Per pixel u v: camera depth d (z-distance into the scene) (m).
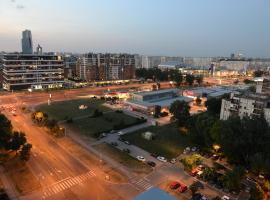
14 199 59.78
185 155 89.00
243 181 72.88
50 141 97.25
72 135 105.06
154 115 140.38
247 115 96.88
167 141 101.81
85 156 84.81
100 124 121.94
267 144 76.19
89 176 71.69
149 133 103.44
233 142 79.12
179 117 118.06
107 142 98.50
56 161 80.31
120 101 175.88
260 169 70.62
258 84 132.25
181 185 68.12
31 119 125.56
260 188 63.31
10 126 83.50
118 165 79.12
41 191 63.56
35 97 187.25
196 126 95.44
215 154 89.19
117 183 68.56
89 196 62.16
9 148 76.62
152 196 49.22
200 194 63.62
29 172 72.69
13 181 67.62
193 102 180.00
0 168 74.31
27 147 76.00
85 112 144.12
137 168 77.75
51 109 149.50
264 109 96.38
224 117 111.88
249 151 79.81
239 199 63.62
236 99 105.88
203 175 71.94
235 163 82.62
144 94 167.38
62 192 63.53
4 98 180.62
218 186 68.56
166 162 82.88
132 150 91.56
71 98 186.75
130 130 114.38
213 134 85.94
